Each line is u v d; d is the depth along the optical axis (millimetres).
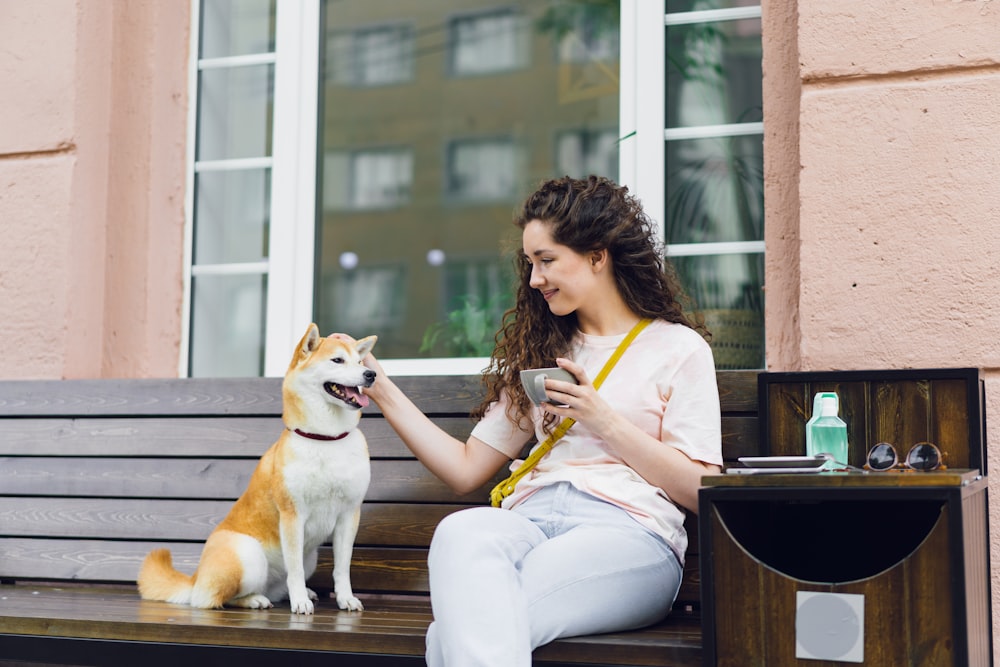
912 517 2059
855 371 2182
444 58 7176
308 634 1907
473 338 3723
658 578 1953
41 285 2908
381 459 2525
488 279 7961
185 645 1976
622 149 2883
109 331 3014
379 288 8734
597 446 2088
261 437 2605
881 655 1621
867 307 2307
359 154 8250
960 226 2264
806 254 2355
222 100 3203
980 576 1808
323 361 2207
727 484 1719
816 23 2389
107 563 2645
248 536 2264
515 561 1881
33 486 2738
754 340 2732
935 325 2260
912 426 2135
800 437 2221
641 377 2096
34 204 2934
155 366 3037
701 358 2090
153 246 3066
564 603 1833
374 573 2465
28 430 2768
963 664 1578
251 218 3154
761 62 2801
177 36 3135
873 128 2336
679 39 2871
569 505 2014
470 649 1715
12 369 2912
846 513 2100
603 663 1789
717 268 2785
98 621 2023
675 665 1745
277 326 3078
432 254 8734
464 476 2271
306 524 2250
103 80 3021
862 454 2166
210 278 3156
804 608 1663
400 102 7602
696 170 2830
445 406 2496
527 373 1981
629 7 2900
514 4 6598
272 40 3189
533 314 2244
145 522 2639
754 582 1695
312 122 3121
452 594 1769
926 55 2316
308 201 3100
